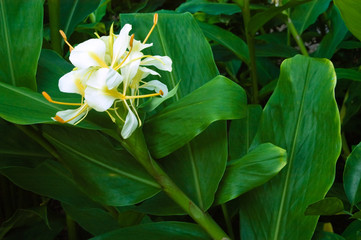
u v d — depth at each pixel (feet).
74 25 3.92
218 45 4.57
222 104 2.99
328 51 4.21
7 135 3.42
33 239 3.99
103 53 2.78
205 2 4.54
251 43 4.08
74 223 4.05
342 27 4.19
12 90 2.98
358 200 3.10
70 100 3.03
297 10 4.60
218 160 3.14
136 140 2.94
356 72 3.84
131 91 2.85
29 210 3.74
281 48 4.40
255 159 3.08
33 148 3.43
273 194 3.14
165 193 3.21
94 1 3.96
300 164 3.11
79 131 3.17
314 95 3.14
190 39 3.39
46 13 4.60
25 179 3.59
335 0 3.12
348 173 3.14
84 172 3.17
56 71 3.30
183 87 3.34
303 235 2.99
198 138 3.21
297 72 3.20
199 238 3.15
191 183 3.16
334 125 3.03
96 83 2.75
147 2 5.63
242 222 3.19
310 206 2.88
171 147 3.03
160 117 3.08
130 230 3.16
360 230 3.22
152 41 3.40
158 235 3.15
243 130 3.82
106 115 3.00
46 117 2.90
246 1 4.05
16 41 3.16
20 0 3.20
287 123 3.18
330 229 3.51
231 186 3.09
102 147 3.16
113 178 3.15
